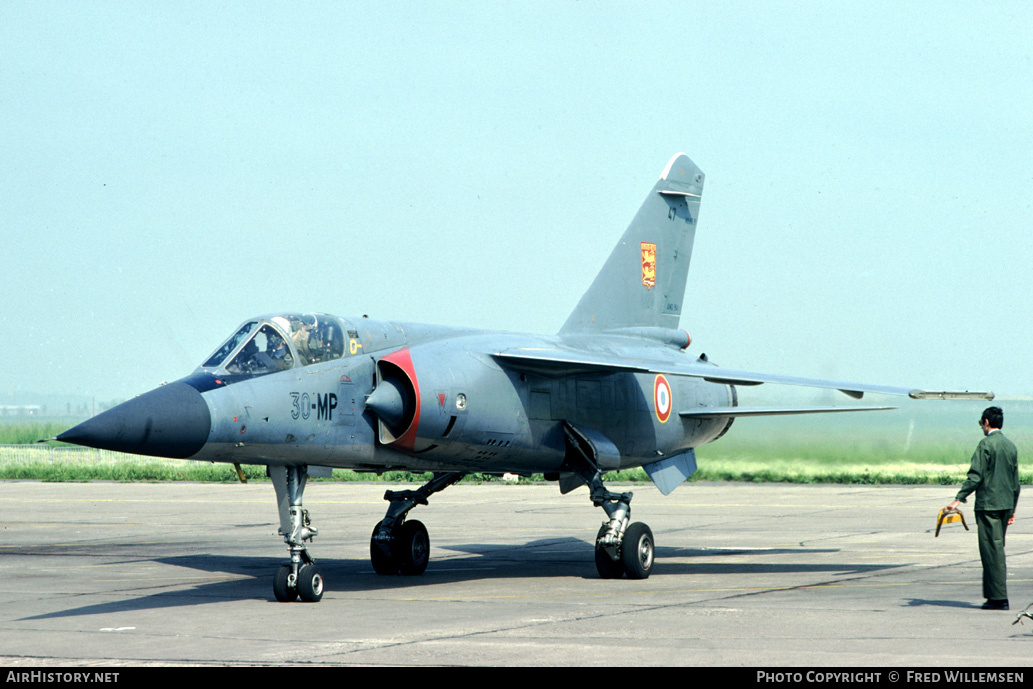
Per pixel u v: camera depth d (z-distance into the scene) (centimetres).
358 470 5269
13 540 7412
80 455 17475
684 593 4694
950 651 3259
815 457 13862
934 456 13725
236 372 4466
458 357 5100
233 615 4125
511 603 4409
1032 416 18438
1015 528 7438
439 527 8112
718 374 5322
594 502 5431
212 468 14675
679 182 7031
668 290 6988
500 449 5244
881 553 6225
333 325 4856
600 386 5806
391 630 3725
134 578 5431
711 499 10381
